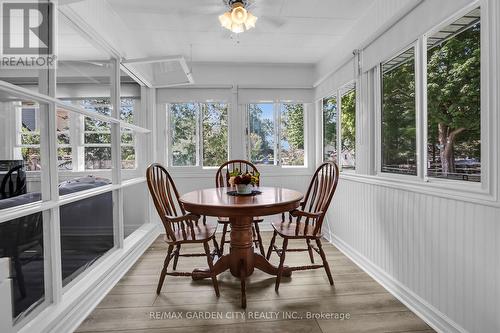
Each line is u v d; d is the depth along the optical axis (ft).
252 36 9.84
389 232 7.16
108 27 7.76
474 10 5.00
